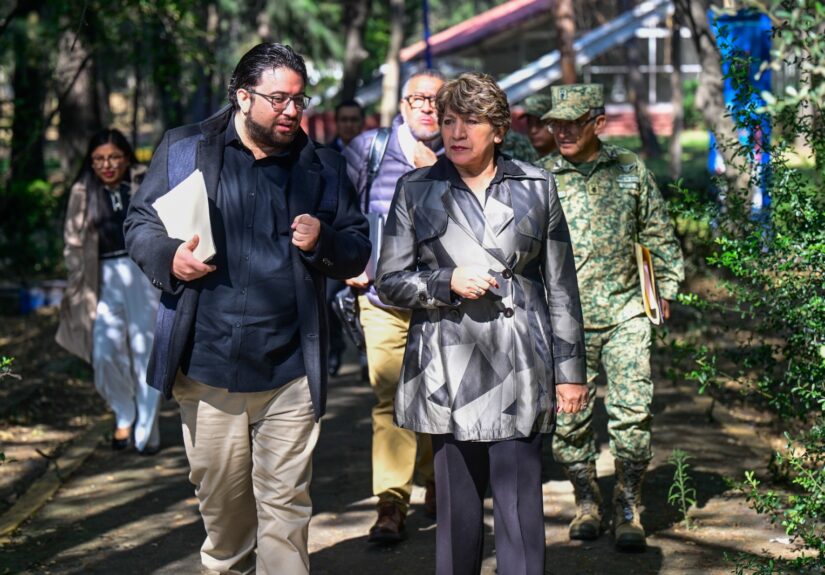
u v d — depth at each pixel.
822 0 3.56
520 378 4.16
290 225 4.27
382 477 5.66
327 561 5.49
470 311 4.18
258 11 36.47
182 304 4.17
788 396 5.65
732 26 9.50
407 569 5.37
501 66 42.22
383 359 5.70
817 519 4.89
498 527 4.21
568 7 17.83
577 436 5.64
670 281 5.66
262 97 4.11
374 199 5.86
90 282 7.51
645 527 5.77
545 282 4.32
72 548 5.73
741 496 6.16
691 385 8.73
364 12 28.00
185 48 11.58
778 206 5.36
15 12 10.98
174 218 4.05
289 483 4.34
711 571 5.16
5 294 13.50
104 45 11.48
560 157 5.60
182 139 4.31
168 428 8.23
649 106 44.56
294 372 4.28
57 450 7.53
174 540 5.83
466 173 4.29
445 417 4.17
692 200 5.73
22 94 12.63
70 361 10.24
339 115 10.35
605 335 5.56
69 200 7.51
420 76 5.80
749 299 5.30
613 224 5.50
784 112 5.39
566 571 5.23
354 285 5.71
